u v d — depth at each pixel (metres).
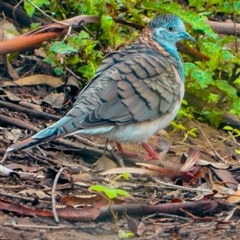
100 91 10.35
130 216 9.14
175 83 11.05
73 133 9.91
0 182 9.89
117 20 13.55
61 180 10.05
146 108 10.59
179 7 13.52
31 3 13.01
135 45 11.46
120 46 13.41
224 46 14.77
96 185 9.20
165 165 11.09
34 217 8.83
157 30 11.58
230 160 12.20
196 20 13.27
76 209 8.98
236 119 13.59
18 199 9.34
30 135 11.47
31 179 10.09
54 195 9.11
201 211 9.39
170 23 11.59
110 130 10.31
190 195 10.17
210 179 10.62
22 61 13.91
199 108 13.55
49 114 12.23
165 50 11.50
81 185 10.08
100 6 13.43
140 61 10.82
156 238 8.62
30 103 12.60
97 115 10.13
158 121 10.86
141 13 13.95
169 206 9.29
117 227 8.69
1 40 13.35
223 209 9.61
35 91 13.20
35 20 14.38
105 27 13.22
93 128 10.09
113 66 10.77
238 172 11.32
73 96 12.95
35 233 8.42
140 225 8.88
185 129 13.09
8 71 13.37
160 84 10.80
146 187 10.23
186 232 8.80
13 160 10.72
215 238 8.70
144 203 9.40
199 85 13.12
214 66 13.38
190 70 13.08
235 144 12.95
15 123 11.68
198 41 13.75
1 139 11.23
